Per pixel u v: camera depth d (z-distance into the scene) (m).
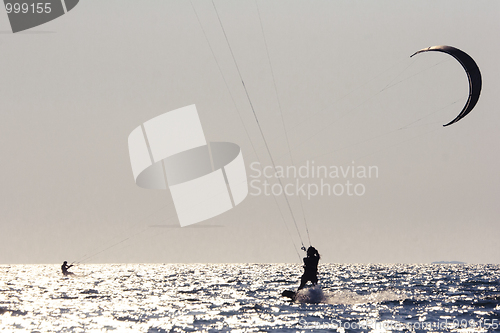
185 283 166.88
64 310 78.75
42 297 105.38
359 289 126.88
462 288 132.00
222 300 95.06
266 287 138.88
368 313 70.19
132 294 113.88
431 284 154.25
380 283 160.75
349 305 81.31
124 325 62.06
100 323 63.75
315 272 81.56
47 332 56.78
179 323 63.38
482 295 102.94
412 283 161.25
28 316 70.88
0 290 129.00
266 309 76.88
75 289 134.12
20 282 174.88
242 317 68.00
